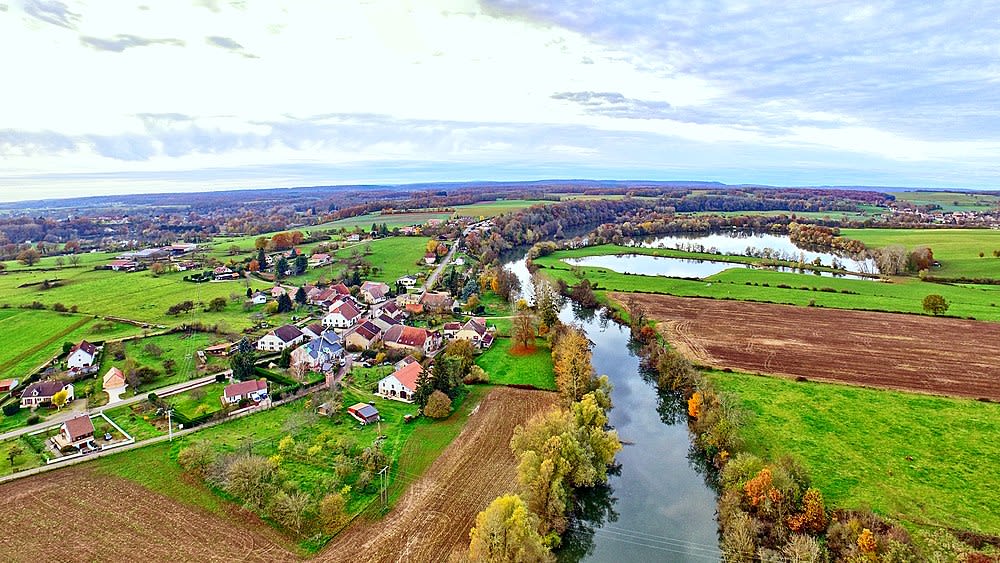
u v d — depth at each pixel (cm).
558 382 8731
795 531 5288
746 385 8906
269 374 9231
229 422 7600
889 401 8275
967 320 12400
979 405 8106
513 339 11469
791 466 6066
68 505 5722
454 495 6016
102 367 9475
